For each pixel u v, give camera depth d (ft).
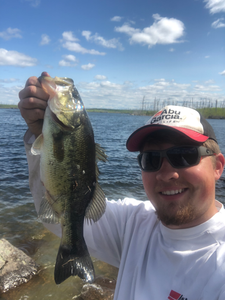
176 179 1.34
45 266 3.32
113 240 1.71
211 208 1.34
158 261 1.35
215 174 1.41
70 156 1.57
